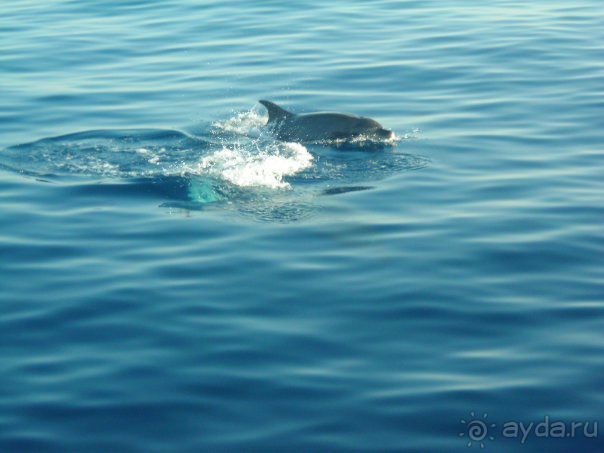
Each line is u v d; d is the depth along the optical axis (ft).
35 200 68.23
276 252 59.41
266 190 69.41
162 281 56.08
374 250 59.41
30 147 78.28
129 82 95.04
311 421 43.21
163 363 47.83
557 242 59.93
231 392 45.39
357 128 79.15
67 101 89.61
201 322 51.57
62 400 44.93
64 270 57.72
